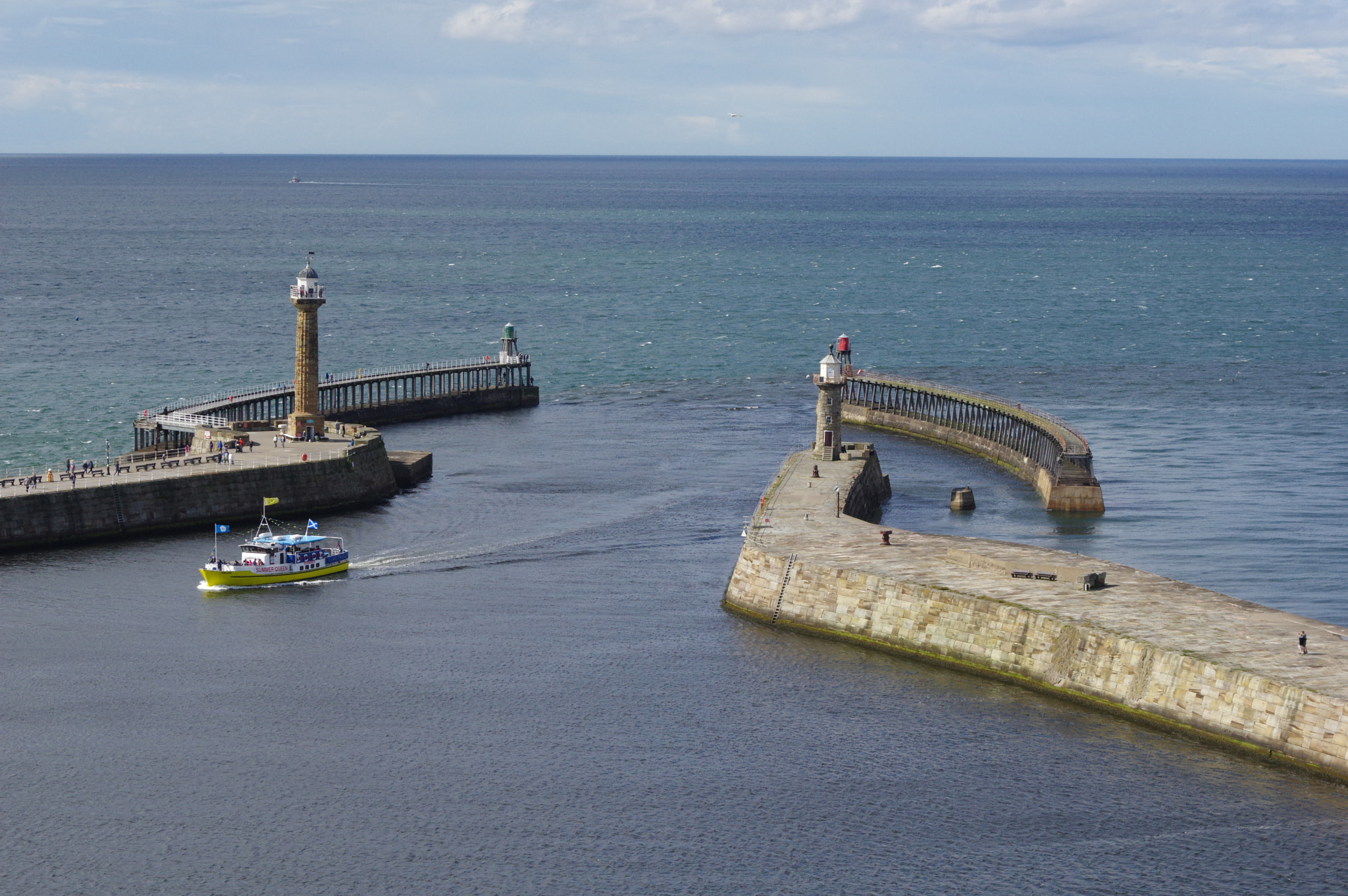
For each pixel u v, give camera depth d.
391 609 100.62
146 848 67.69
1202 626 83.50
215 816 70.50
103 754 77.00
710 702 84.19
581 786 73.81
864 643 93.19
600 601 102.69
